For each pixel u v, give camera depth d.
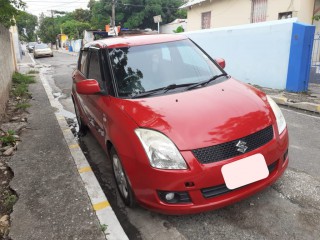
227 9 17.62
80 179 3.93
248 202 3.32
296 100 7.12
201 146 2.73
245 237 2.84
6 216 3.31
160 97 3.45
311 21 13.44
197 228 3.01
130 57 4.05
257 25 8.92
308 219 3.00
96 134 4.46
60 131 5.79
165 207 2.81
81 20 62.41
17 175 4.14
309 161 4.20
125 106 3.36
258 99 3.38
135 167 2.92
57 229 3.02
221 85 3.71
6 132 5.88
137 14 39.62
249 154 2.84
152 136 2.86
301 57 7.75
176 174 2.70
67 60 26.33
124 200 3.43
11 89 10.33
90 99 4.38
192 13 21.62
